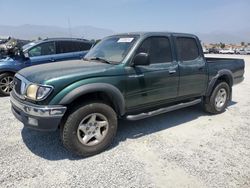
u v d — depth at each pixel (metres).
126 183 3.12
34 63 7.89
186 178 3.24
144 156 3.82
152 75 4.36
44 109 3.37
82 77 3.60
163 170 3.43
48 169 3.41
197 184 3.12
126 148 4.07
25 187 3.01
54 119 3.42
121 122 5.25
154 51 4.51
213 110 5.81
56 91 3.41
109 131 3.95
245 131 4.89
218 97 5.88
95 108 3.73
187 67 4.97
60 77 3.46
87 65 4.02
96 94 3.90
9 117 5.51
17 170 3.37
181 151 3.99
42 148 4.03
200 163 3.62
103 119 3.88
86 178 3.22
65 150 3.98
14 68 7.56
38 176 3.24
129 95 4.12
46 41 8.20
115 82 3.89
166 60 4.68
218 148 4.12
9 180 3.14
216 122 5.39
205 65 5.38
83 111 3.61
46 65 4.25
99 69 3.81
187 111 6.14
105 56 4.48
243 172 3.41
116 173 3.34
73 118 3.56
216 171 3.42
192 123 5.30
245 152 3.99
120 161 3.66
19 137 4.43
